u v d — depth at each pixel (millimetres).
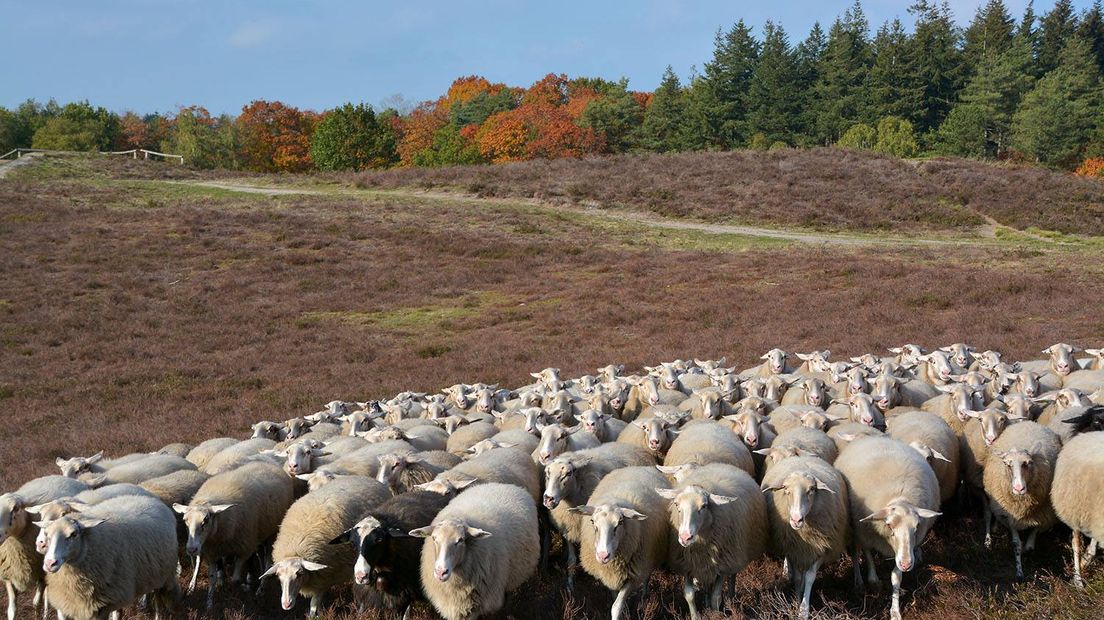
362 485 10492
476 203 56438
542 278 38750
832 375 17516
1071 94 103625
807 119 111812
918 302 30812
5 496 9516
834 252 42375
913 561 8914
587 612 9656
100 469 12719
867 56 122812
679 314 31500
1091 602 8344
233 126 100625
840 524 9422
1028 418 13125
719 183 60531
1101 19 133875
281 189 63031
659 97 112125
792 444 11336
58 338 28781
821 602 9508
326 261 41125
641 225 51188
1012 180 59594
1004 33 127438
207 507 10062
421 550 9562
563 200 57500
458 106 133000
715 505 9195
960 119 100938
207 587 11000
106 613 9344
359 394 22719
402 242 45156
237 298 34969
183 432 19297
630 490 9594
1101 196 55562
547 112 106938
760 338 27125
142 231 44844
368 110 98188
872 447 10312
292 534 9758
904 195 56812
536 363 25656
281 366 26484
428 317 33062
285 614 10156
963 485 12250
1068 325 25969
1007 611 8469
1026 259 39031
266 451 13148
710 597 9656
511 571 9352
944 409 13500
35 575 9750
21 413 21453
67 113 119188
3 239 41312
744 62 116312
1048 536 10883
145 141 118188
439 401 17797
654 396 16250
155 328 30672
